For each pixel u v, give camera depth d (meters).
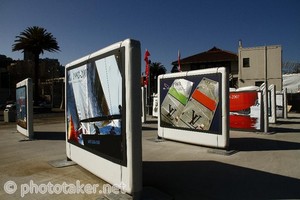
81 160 7.10
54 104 62.34
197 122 10.30
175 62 52.44
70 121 7.77
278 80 42.41
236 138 12.35
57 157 8.83
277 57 42.38
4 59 101.88
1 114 36.53
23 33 43.16
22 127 14.12
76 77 7.28
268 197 5.26
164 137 11.84
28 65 79.00
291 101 36.03
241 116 14.77
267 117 13.85
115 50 5.48
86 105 6.73
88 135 6.65
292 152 9.23
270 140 11.72
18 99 15.09
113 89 5.58
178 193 5.53
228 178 6.44
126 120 5.15
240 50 44.34
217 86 9.52
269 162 7.88
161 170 7.17
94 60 6.30
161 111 12.01
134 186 5.09
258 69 43.38
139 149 5.14
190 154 9.04
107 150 5.82
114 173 5.59
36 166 7.76
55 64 95.44
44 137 13.42
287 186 5.84
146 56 23.84
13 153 9.71
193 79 10.45
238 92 14.88
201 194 5.46
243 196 5.34
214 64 49.81
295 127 16.34
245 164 7.67
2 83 76.94
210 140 9.79
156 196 5.32
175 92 11.26
